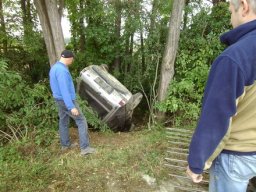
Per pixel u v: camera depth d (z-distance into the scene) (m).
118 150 4.82
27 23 8.66
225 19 7.62
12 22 8.66
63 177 3.96
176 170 4.11
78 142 5.13
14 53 8.98
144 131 6.29
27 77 8.55
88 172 4.08
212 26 7.78
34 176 3.97
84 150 4.61
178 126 6.51
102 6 8.35
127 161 4.38
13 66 8.57
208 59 7.44
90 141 5.36
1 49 8.94
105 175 4.00
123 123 6.51
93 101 6.31
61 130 4.74
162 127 6.58
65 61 4.34
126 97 6.18
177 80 7.33
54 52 6.90
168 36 6.71
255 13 1.50
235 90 1.38
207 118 1.43
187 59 7.29
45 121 5.58
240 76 1.37
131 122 7.08
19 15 8.74
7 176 3.96
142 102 8.55
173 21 6.58
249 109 1.49
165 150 4.76
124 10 8.12
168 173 4.04
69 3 8.48
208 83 1.48
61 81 4.21
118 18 8.57
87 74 6.28
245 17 1.53
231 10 1.61
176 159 4.33
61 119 4.66
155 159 4.43
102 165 4.25
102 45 8.89
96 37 8.59
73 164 4.27
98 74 6.41
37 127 5.43
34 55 8.85
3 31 8.52
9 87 5.38
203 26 7.73
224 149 1.62
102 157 4.50
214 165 1.69
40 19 6.73
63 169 4.16
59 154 4.70
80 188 3.73
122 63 9.24
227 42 1.61
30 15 8.92
